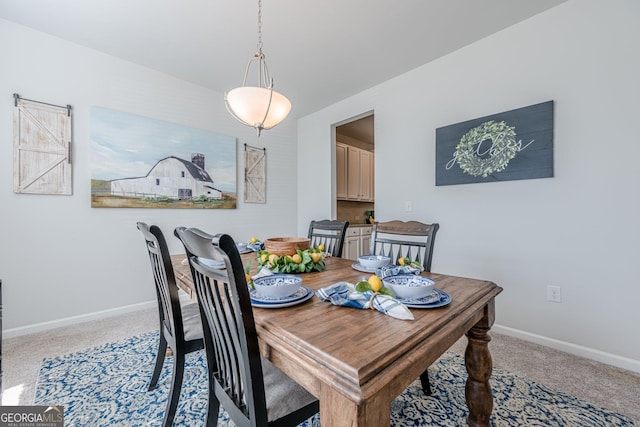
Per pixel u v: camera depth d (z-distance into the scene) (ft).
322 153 12.18
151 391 4.79
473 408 3.76
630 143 5.37
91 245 7.80
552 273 6.29
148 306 8.78
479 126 7.30
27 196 6.91
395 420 4.14
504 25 6.81
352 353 2.00
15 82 6.74
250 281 3.39
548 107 6.24
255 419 2.40
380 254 5.75
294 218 13.15
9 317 6.72
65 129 7.37
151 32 7.06
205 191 10.03
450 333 2.60
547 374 5.25
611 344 5.60
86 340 6.61
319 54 8.05
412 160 8.89
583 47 5.84
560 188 6.15
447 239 8.04
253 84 9.84
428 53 8.00
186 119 9.62
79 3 6.08
